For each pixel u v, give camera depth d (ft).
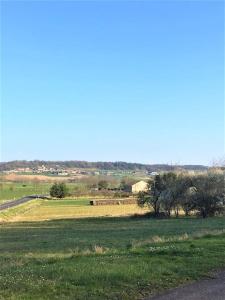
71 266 46.19
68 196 465.06
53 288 36.88
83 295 35.47
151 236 107.86
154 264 48.19
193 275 44.21
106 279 40.32
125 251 61.31
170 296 36.22
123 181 526.57
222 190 216.54
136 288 38.37
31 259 65.72
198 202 219.41
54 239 117.29
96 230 149.38
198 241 70.23
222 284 40.78
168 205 228.84
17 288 36.68
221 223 150.30
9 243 109.40
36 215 276.00
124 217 235.81
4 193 532.73
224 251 57.82
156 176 237.66
